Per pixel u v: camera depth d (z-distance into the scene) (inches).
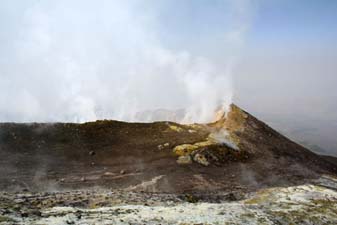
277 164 3063.5
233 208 1662.2
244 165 2878.9
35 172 2224.4
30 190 1902.1
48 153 2635.3
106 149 2861.7
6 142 2699.3
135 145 2994.6
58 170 2320.4
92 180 2191.2
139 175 2359.7
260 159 3117.6
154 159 2711.6
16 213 1166.3
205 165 2709.2
